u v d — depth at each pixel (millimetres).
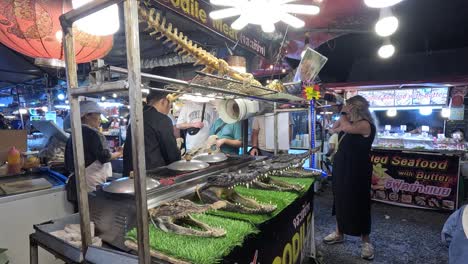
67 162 2318
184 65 4762
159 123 1955
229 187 1390
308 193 2213
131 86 764
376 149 4688
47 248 1252
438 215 3980
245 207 1381
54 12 1546
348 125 2535
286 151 3223
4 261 1686
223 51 4082
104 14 1130
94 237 1199
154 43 3746
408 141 5844
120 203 1150
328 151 4992
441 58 6273
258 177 1571
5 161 2738
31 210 2051
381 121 6980
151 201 1237
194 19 1994
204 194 1431
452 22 4734
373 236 3209
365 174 2547
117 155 2838
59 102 8188
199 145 2807
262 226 1315
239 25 1913
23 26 1502
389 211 4188
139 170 785
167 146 1982
